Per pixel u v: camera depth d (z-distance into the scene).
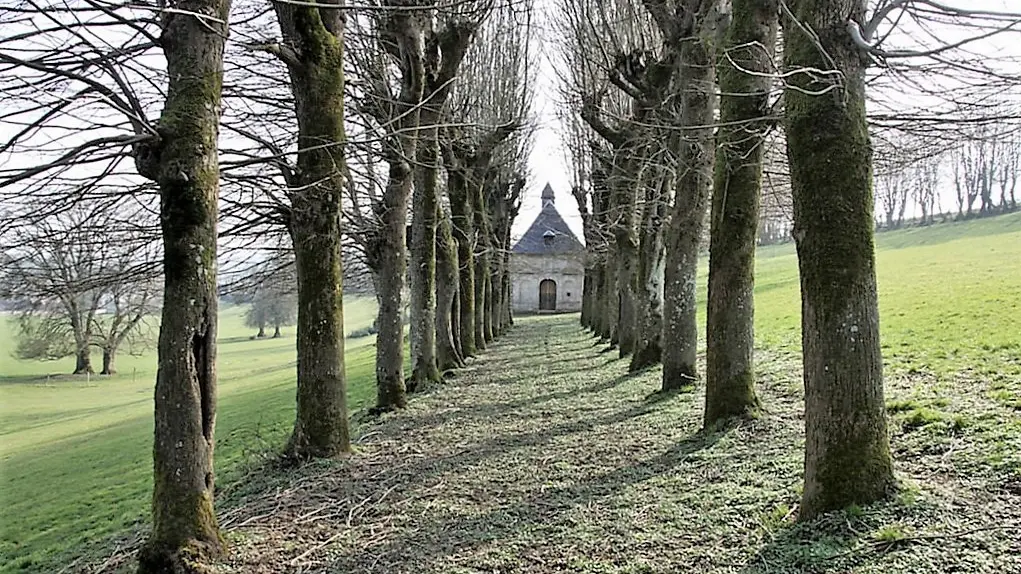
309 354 8.55
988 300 17.06
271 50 7.56
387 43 12.26
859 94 4.86
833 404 4.81
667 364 11.52
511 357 21.97
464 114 20.00
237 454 12.74
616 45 15.15
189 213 5.09
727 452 7.20
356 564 5.17
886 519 4.49
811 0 4.91
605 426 9.48
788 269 43.00
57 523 11.04
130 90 4.86
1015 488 4.86
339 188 8.48
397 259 12.13
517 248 63.62
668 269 11.51
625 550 4.97
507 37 22.64
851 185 4.81
